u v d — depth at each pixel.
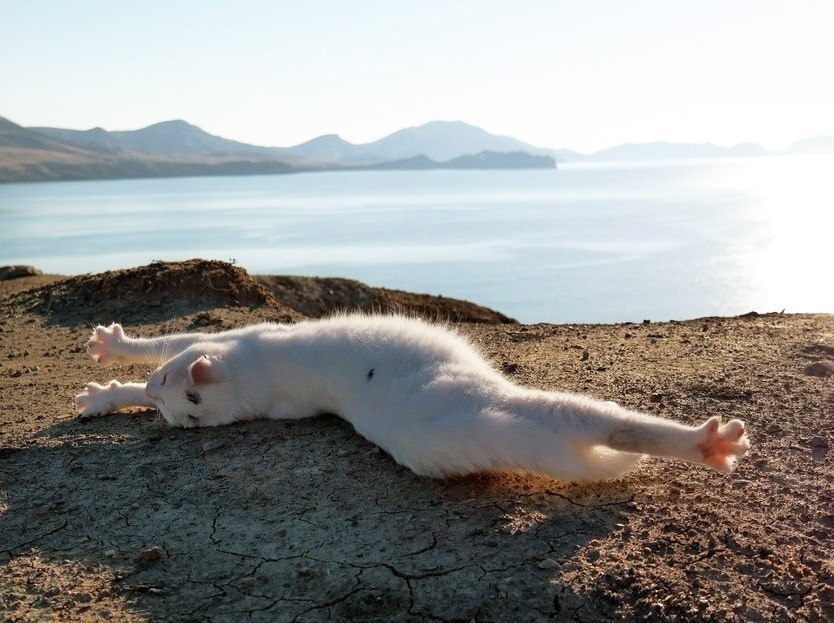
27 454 0.81
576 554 0.55
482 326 1.50
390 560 0.56
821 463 0.68
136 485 0.72
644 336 1.24
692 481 0.66
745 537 0.57
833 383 0.88
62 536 0.64
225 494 0.69
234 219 23.45
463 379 0.68
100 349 1.00
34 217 25.94
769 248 10.97
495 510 0.62
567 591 0.51
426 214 24.84
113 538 0.63
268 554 0.59
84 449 0.81
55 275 3.14
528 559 0.55
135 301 1.67
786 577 0.52
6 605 0.54
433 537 0.59
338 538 0.60
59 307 1.72
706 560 0.54
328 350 0.81
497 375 0.73
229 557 0.59
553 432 0.61
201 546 0.61
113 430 0.87
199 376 0.83
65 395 1.05
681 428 0.60
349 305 2.34
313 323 0.89
